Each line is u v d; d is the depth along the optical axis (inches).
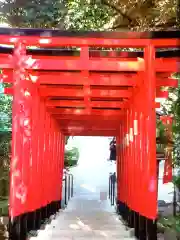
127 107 386.0
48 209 405.1
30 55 247.3
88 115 463.2
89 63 240.1
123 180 442.3
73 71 283.1
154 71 230.8
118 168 538.6
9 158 371.9
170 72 261.9
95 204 668.1
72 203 682.8
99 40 226.4
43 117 350.9
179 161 311.7
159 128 342.3
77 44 226.5
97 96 337.4
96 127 542.0
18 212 232.5
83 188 991.0
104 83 284.2
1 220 310.3
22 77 233.8
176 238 264.4
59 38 225.8
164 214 361.1
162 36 225.5
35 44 228.4
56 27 361.7
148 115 232.8
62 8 351.6
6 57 242.7
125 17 359.6
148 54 228.7
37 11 354.6
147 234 228.8
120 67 242.2
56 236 278.5
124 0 343.3
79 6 349.7
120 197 487.2
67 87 330.3
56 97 371.9
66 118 464.8
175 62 236.2
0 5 354.9
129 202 351.6
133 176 319.6
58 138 520.7
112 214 484.1
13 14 360.5
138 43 227.9
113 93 332.8
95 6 349.4
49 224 342.0
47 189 394.0
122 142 467.8
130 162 352.5
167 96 316.5
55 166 484.4
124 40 227.1
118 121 498.9
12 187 232.2
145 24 358.6
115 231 302.4
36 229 303.9
